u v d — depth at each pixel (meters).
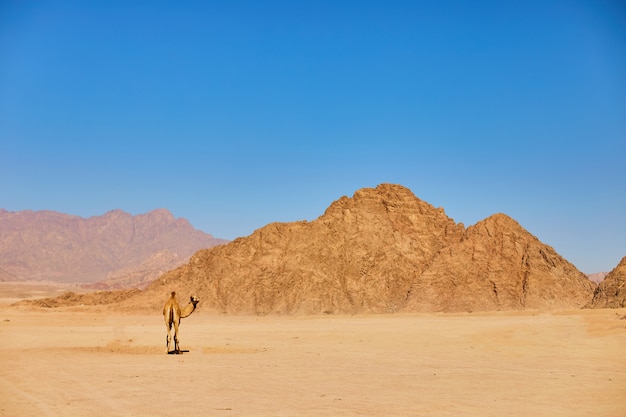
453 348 50.22
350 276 133.50
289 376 34.06
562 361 38.94
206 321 110.38
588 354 41.66
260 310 127.69
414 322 90.19
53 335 72.19
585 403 25.09
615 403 25.02
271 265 137.62
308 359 43.50
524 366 37.22
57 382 31.30
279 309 126.75
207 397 27.03
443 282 129.12
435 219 152.38
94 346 56.78
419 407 24.62
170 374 34.81
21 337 68.81
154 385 30.48
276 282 132.75
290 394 27.88
